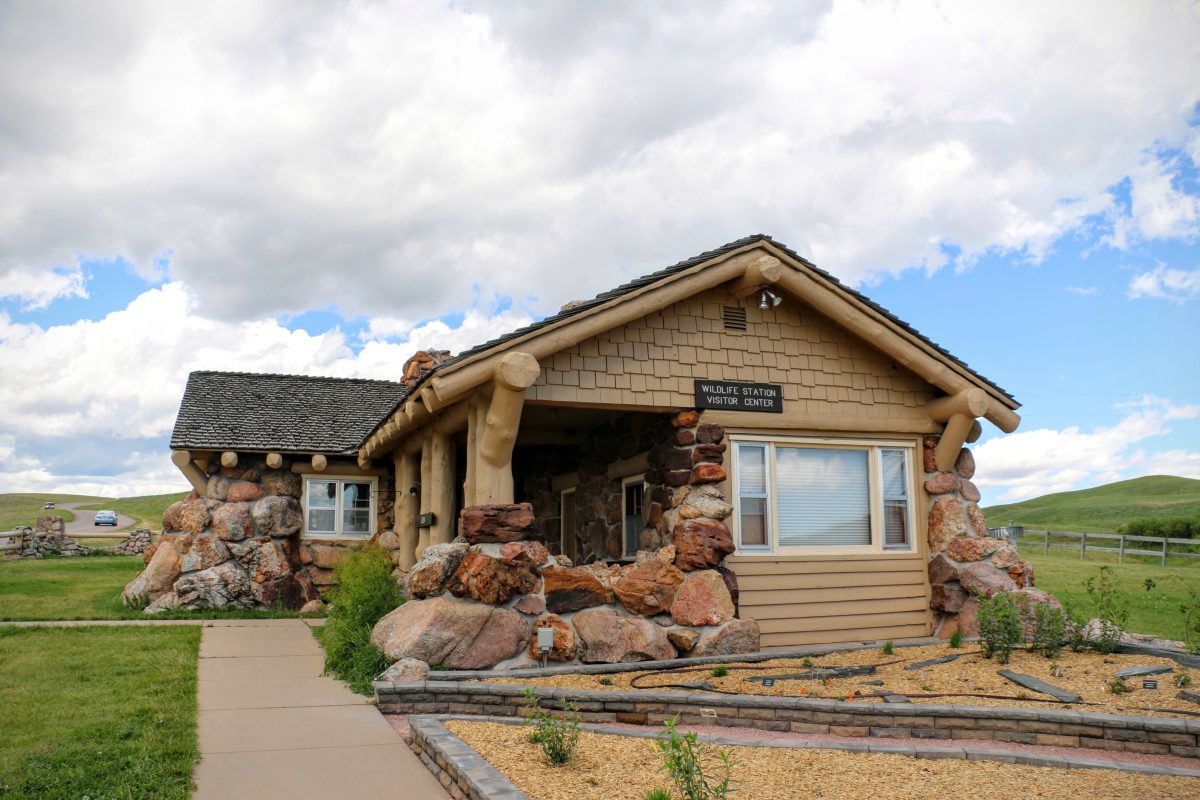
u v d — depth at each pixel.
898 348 11.79
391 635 9.21
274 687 8.52
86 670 8.74
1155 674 8.34
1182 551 25.95
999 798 5.33
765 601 11.17
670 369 11.05
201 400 18.73
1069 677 8.39
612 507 13.50
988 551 11.78
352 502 17.70
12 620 12.99
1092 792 5.46
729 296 11.57
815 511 11.84
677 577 10.29
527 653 9.32
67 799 5.06
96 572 20.70
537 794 5.09
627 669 9.23
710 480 10.86
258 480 16.92
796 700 7.34
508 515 9.68
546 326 9.88
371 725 7.11
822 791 5.38
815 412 11.77
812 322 12.03
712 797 5.08
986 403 11.95
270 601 15.82
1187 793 5.47
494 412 9.88
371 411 19.59
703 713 7.52
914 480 12.41
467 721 6.95
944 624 11.95
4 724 6.55
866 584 11.82
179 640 11.00
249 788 5.49
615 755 5.95
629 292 10.30
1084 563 23.16
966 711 7.02
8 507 82.19
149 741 6.18
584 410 12.66
